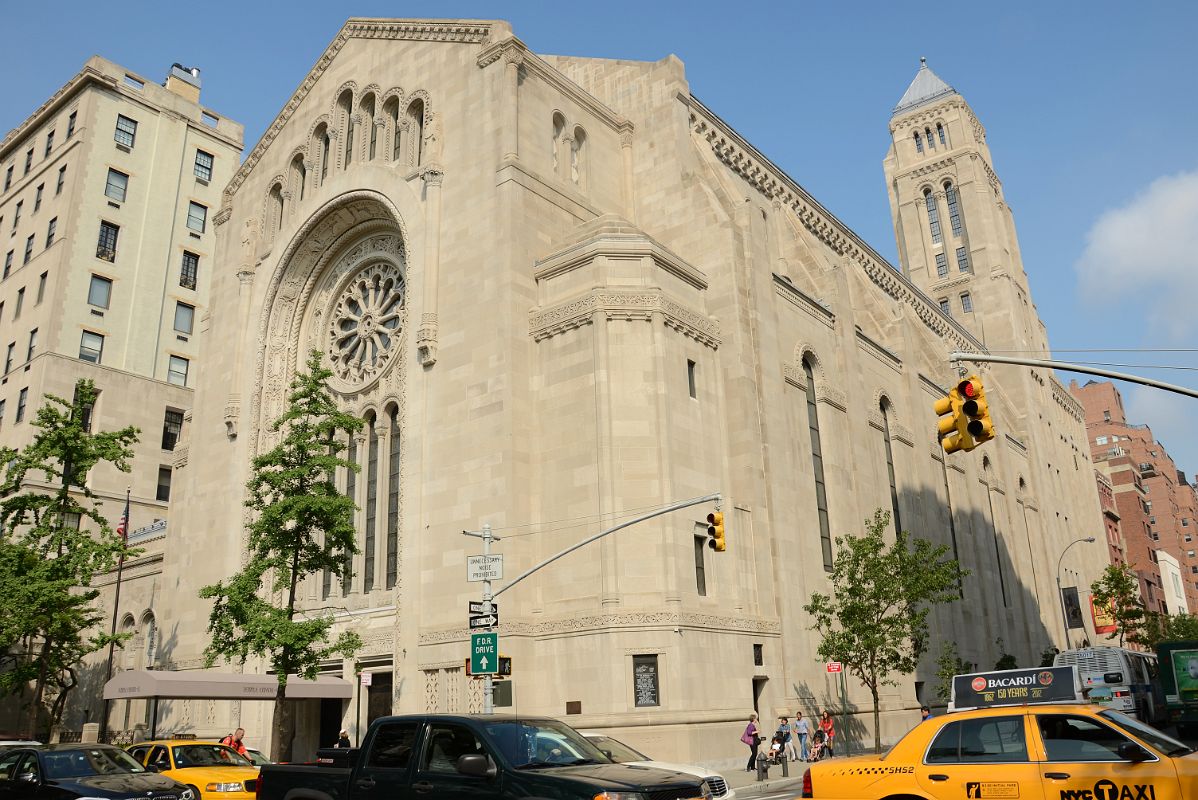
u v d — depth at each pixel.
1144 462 168.00
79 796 16.50
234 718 41.88
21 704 56.69
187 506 48.25
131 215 68.81
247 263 48.94
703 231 41.09
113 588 55.19
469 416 35.50
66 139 69.12
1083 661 38.69
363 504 40.78
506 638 31.75
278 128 51.03
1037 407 82.00
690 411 35.59
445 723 12.63
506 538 32.81
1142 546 139.88
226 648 33.78
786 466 39.94
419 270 39.41
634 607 31.20
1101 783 11.58
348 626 38.16
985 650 56.28
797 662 37.44
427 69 42.62
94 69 68.75
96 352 64.88
